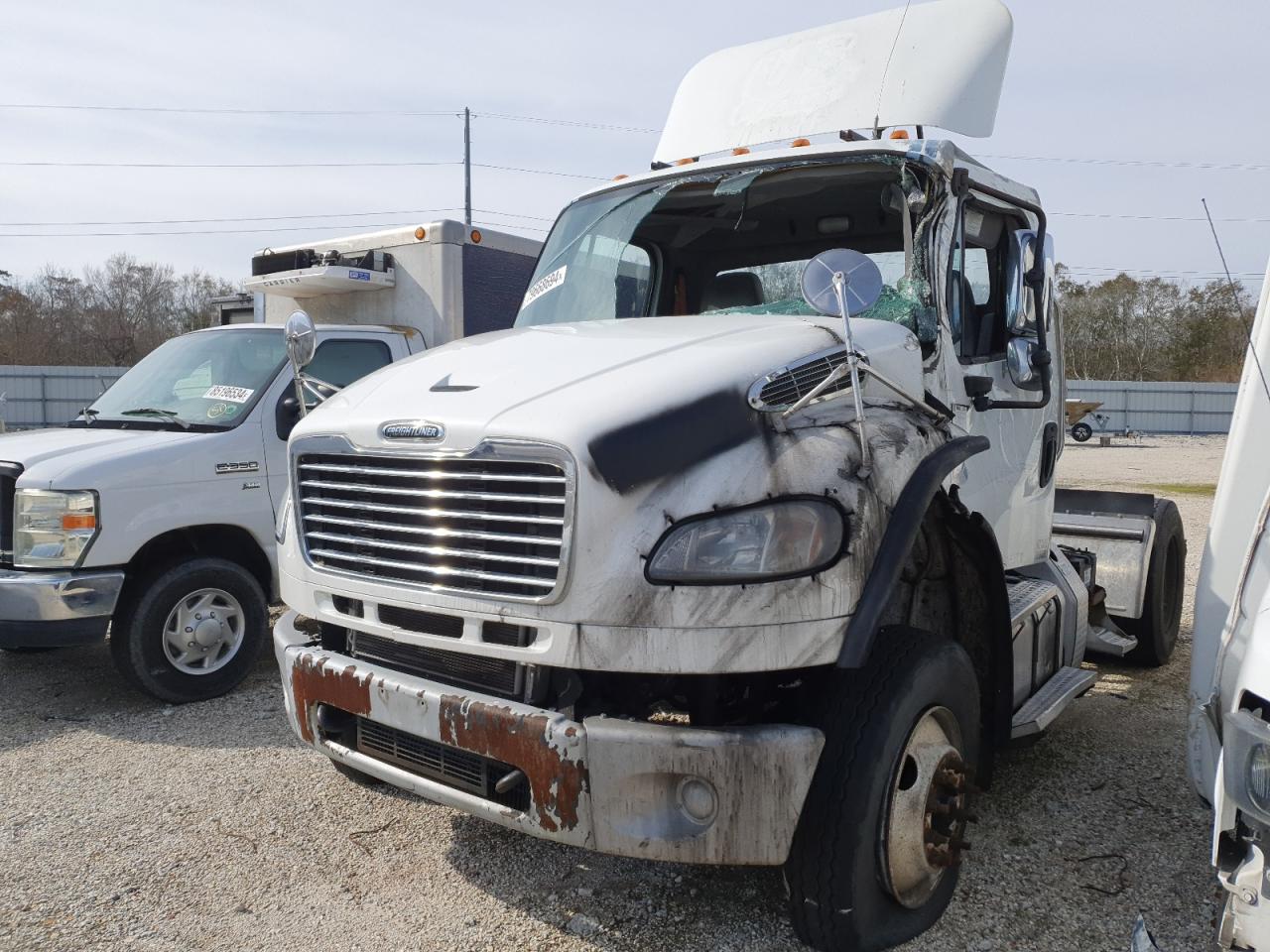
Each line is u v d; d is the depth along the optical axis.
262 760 4.92
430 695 3.02
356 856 3.87
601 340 3.53
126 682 6.29
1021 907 3.41
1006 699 3.73
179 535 5.94
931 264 3.87
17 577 5.39
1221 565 2.93
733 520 2.74
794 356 3.18
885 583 2.83
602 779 2.74
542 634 2.82
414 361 3.79
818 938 2.96
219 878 3.71
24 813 4.32
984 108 4.37
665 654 2.69
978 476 4.05
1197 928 3.27
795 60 4.85
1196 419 43.28
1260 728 2.23
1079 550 5.96
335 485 3.37
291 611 3.84
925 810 3.11
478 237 8.41
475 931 3.32
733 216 4.55
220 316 11.77
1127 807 4.23
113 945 3.28
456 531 3.01
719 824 2.71
